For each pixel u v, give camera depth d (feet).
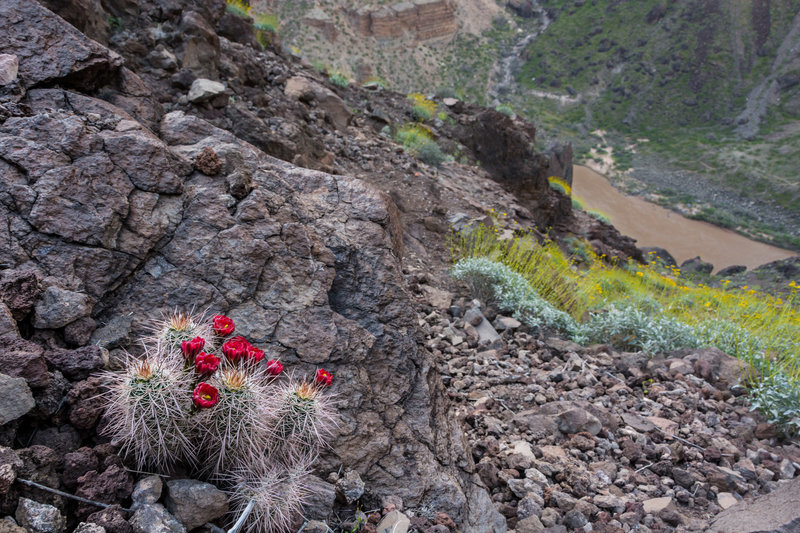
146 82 20.66
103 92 13.58
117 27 21.75
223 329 8.16
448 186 37.37
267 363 9.00
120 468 7.16
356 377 10.23
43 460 6.75
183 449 7.54
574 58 652.07
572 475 12.78
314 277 10.80
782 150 483.51
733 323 25.05
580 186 435.94
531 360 19.36
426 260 26.30
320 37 535.19
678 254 348.38
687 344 22.41
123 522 6.63
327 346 10.15
